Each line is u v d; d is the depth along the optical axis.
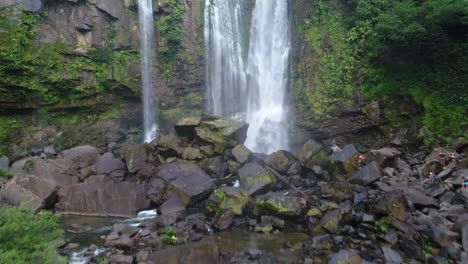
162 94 21.23
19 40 16.50
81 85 18.23
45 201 11.66
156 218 10.50
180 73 21.56
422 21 16.03
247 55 23.17
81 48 18.77
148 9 21.16
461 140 13.84
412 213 9.52
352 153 13.83
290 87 20.17
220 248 8.59
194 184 12.56
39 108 17.30
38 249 5.50
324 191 11.66
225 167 14.69
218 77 22.53
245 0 23.56
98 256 7.98
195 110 21.69
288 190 13.02
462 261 7.32
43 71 16.98
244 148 15.06
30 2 17.34
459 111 14.71
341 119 17.45
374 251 7.98
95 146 18.67
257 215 10.57
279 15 21.98
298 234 9.50
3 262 4.66
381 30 17.34
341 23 18.89
